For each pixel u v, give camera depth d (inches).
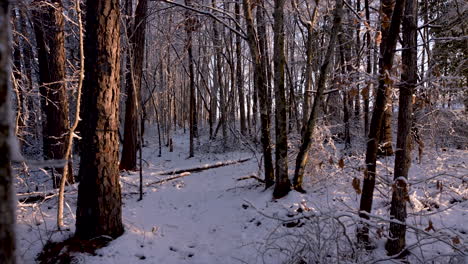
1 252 28.9
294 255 152.4
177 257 196.4
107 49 188.7
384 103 155.6
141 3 432.8
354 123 448.8
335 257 151.9
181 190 357.4
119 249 188.5
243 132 627.5
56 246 187.3
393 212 160.6
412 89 153.1
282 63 269.9
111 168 196.5
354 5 449.7
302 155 271.4
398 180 151.4
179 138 871.1
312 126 268.2
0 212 29.1
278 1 269.0
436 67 159.0
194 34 618.2
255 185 320.5
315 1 316.5
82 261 175.9
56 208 267.9
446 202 220.7
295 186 272.4
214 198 311.1
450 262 141.9
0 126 29.1
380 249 168.7
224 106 728.3
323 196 254.4
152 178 400.5
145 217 262.4
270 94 546.6
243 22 607.8
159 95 860.6
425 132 339.6
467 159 304.7
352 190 259.9
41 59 326.0
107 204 194.7
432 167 289.0
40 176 364.8
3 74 28.7
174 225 247.1
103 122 190.7
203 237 227.6
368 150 162.1
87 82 190.1
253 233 216.4
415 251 164.6
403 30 154.6
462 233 183.9
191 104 600.4
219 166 480.7
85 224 191.8
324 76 258.4
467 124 357.4
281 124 265.7
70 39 459.5
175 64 761.6
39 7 277.9
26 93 267.6
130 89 441.7
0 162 29.3
